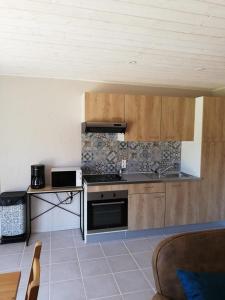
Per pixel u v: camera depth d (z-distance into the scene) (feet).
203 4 4.78
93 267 8.68
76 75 10.91
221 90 13.32
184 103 12.05
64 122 11.65
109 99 10.95
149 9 4.99
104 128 10.64
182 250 4.69
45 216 11.68
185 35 6.31
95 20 5.50
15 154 11.15
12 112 11.00
